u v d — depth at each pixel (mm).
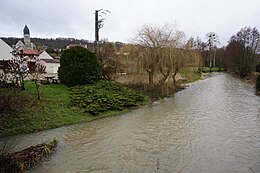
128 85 25672
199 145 11547
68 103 17188
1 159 8297
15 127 12641
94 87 21312
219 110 19312
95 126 14609
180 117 17031
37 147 10141
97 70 23078
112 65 27219
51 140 11750
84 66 21672
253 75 46438
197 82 42000
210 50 82000
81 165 9250
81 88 20594
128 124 15188
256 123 15445
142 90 24891
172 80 32844
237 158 10109
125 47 27500
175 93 28438
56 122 14352
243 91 30625
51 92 18625
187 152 10680
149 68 26016
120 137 12664
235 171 8961
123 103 19344
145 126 14773
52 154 10164
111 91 21703
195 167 9219
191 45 32219
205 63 84688
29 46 82312
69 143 11625
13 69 17859
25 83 20219
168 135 13039
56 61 49281
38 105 15398
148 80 27094
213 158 10070
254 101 23344
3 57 33188
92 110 16656
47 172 8602
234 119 16469
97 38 26000
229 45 65125
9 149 9656
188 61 30375
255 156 10352
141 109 19547
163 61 25422
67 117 15266
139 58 25422
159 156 10211
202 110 19312
